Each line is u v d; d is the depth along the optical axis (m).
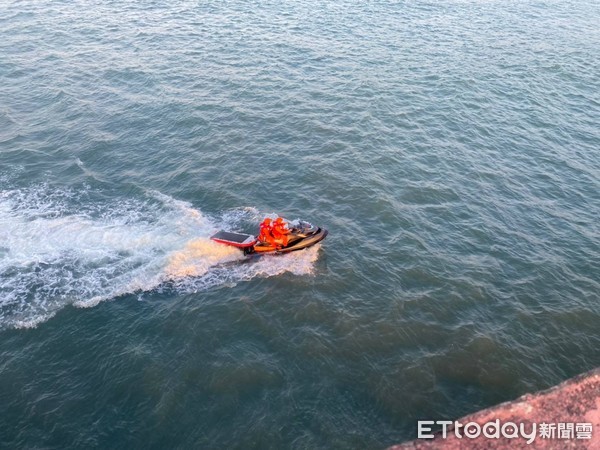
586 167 26.17
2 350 15.59
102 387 14.53
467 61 37.41
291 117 29.28
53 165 25.11
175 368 15.09
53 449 12.97
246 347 15.86
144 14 44.91
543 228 21.81
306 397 14.35
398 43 40.19
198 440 13.19
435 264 19.48
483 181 24.66
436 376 15.16
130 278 18.44
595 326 17.23
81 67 34.94
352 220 21.72
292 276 18.73
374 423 13.77
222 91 31.91
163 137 27.42
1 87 32.31
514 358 15.87
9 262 18.94
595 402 13.58
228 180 24.05
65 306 17.17
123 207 22.23
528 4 52.41
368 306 17.50
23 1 47.47
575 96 33.31
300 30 41.97
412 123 29.19
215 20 43.69
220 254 19.53
